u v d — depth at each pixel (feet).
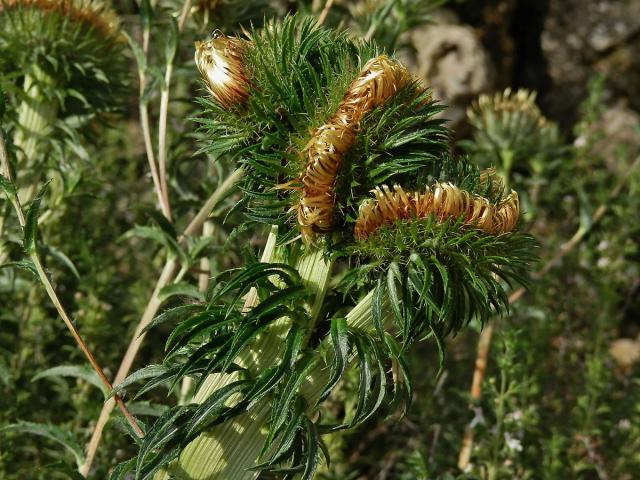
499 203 0.89
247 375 0.92
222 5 1.56
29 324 1.65
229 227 1.54
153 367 0.93
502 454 1.58
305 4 1.67
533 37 2.95
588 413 1.74
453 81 2.57
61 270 1.75
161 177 1.42
